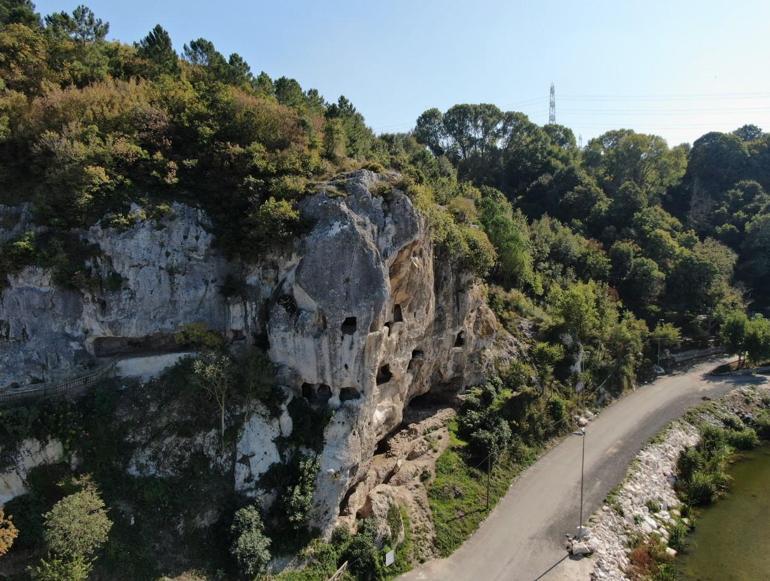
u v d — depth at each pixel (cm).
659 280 9000
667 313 8900
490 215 7662
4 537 2973
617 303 8188
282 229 3953
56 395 3712
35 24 5416
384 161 5566
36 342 3828
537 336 6931
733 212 11125
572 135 13175
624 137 12350
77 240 3928
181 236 4159
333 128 4900
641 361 7812
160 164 4194
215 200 4297
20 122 4184
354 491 4234
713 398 7119
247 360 3969
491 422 5462
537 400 6000
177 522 3494
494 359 6222
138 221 4000
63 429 3534
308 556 3681
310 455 3903
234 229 4231
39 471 3425
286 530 3700
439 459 5006
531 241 8500
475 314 5916
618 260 9212
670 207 11931
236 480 3722
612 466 5369
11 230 3891
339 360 4009
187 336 4138
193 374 3812
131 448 3659
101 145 4109
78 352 3956
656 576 4097
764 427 6575
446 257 5312
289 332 4009
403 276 4416
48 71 4828
